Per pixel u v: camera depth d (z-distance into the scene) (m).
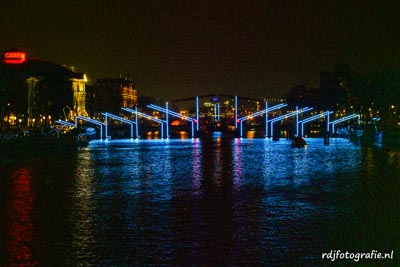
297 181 39.91
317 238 21.16
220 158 68.06
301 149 87.06
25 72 138.75
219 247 20.00
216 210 27.39
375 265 17.88
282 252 19.33
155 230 22.80
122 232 22.47
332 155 70.31
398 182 38.44
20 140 73.56
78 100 194.00
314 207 27.92
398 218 24.55
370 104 132.88
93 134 154.62
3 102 105.38
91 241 21.02
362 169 49.25
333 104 176.62
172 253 19.31
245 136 172.38
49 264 18.17
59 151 84.19
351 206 28.02
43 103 142.38
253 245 20.23
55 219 25.41
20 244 20.62
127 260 18.52
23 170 51.75
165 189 36.09
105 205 29.42
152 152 83.56
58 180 42.59
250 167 53.41
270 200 30.48
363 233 21.78
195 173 47.69
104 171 50.47
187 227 23.30
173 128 193.50
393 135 83.81
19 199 31.98
